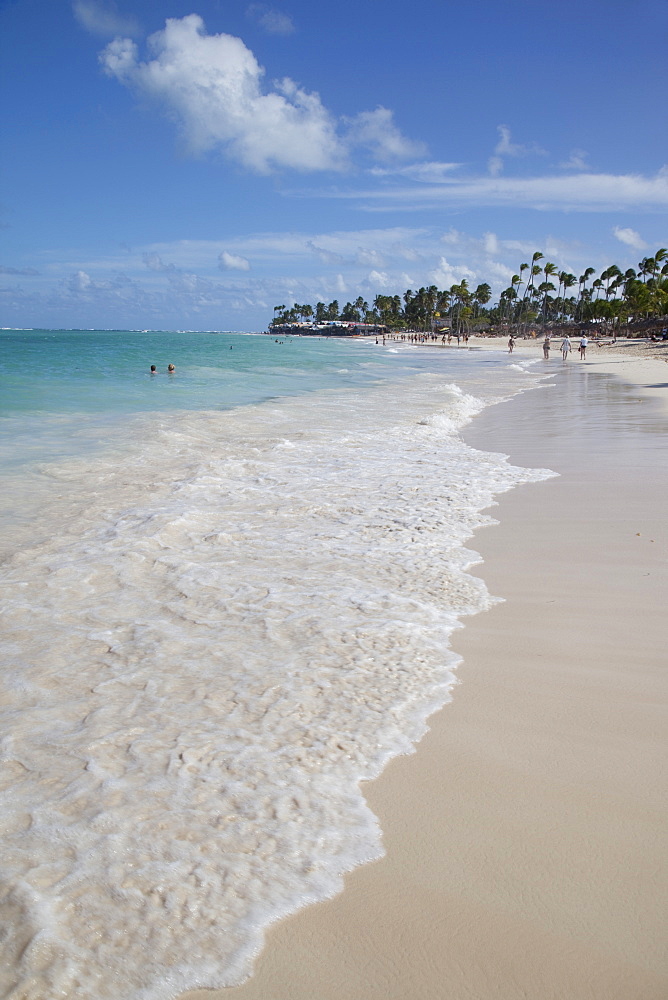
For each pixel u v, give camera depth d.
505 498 7.52
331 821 2.43
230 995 1.82
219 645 3.86
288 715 3.11
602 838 2.38
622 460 9.77
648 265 124.19
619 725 3.10
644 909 2.09
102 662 3.66
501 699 3.31
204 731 2.97
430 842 2.35
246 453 10.28
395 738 2.95
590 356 59.38
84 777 2.65
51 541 5.85
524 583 4.93
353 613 4.32
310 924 2.03
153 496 7.52
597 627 4.17
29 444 10.93
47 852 2.25
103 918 2.01
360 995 1.83
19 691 3.35
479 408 17.95
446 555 5.52
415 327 190.00
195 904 2.06
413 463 9.54
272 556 5.48
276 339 177.12
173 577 4.99
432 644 3.90
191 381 26.03
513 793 2.62
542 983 1.87
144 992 1.81
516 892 2.15
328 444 11.24
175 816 2.42
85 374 27.92
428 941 1.98
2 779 2.63
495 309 192.62
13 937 1.94
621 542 5.90
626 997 1.83
